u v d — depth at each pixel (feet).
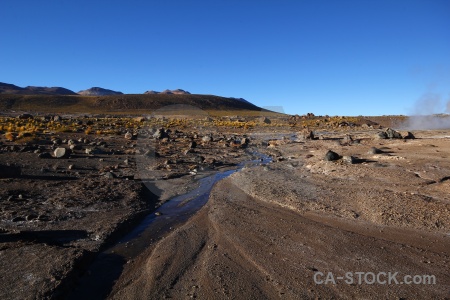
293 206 27.53
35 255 18.12
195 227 23.40
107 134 95.76
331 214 25.38
